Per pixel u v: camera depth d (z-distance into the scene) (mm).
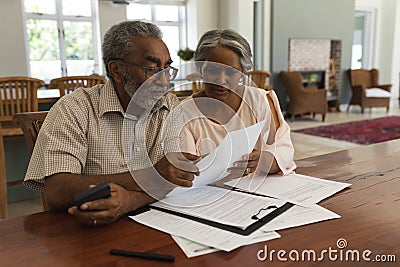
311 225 777
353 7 7859
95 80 2684
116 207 787
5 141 2682
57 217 847
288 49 7039
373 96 7332
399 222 793
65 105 1011
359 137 5035
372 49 8805
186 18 6824
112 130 1034
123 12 5953
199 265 627
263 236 724
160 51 944
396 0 8320
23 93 2406
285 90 6785
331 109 7816
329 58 7742
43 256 665
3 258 660
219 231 742
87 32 5957
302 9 7074
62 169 904
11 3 4949
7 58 5035
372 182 1072
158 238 723
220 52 1046
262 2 6664
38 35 5566
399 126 5781
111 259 651
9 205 2729
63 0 5688
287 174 1138
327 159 1353
